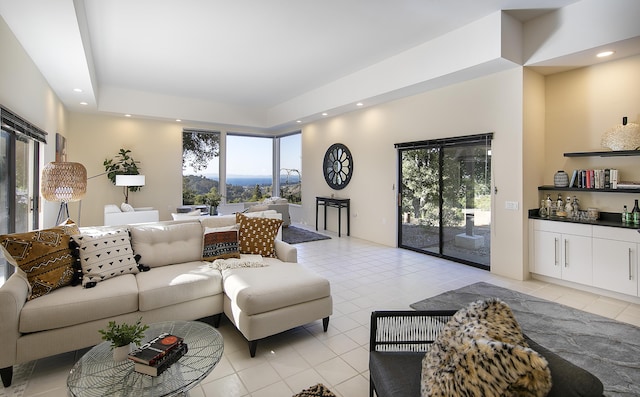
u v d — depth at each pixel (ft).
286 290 8.29
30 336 6.75
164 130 25.81
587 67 12.95
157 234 10.43
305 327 9.41
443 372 3.61
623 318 9.91
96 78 18.84
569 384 3.05
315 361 7.71
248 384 6.84
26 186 12.54
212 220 11.73
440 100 16.21
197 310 8.91
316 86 21.56
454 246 16.38
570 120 13.44
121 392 4.66
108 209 17.56
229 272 9.41
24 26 9.61
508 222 13.80
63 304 7.09
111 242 9.17
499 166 13.99
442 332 4.52
